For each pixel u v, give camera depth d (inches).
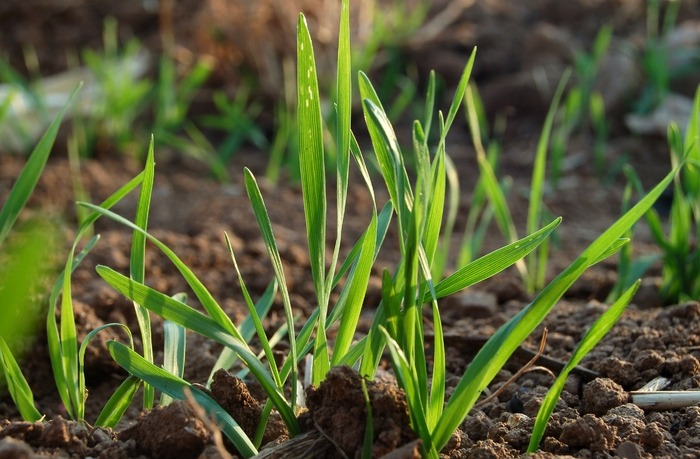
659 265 39.6
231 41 62.1
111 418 26.3
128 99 54.1
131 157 55.6
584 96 57.7
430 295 24.9
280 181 54.7
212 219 45.5
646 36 67.4
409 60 68.9
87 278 35.5
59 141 54.8
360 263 24.5
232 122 55.6
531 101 63.6
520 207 50.7
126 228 45.8
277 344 31.7
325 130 51.9
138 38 64.5
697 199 33.9
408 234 23.2
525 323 23.6
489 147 59.8
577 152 58.0
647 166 56.2
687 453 25.1
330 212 48.7
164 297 24.5
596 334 24.3
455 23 73.0
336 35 65.0
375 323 24.6
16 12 64.1
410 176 54.8
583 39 68.9
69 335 26.1
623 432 25.6
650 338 30.0
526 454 24.7
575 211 50.7
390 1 77.9
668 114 58.4
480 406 27.9
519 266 36.4
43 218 19.2
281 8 62.2
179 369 26.5
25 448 22.8
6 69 53.2
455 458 24.8
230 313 33.9
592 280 36.8
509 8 72.8
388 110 65.8
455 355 30.9
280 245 40.1
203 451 24.0
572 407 27.6
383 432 23.6
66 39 64.1
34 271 19.1
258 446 25.3
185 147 53.3
